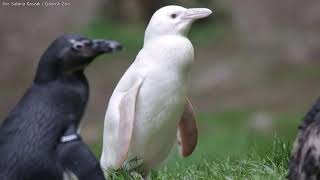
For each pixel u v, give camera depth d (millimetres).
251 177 9352
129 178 9336
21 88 29734
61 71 6496
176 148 12008
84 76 6625
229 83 28734
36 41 32688
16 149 6254
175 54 9141
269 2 34969
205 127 23594
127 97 9133
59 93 6422
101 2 37125
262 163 10023
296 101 26484
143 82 9133
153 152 9492
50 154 6223
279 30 34000
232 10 36812
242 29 35219
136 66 9289
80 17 35094
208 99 27156
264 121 23375
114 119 9172
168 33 9297
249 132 21859
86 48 6496
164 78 9109
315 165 6750
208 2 37531
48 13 33844
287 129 22375
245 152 11539
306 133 6977
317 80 28406
